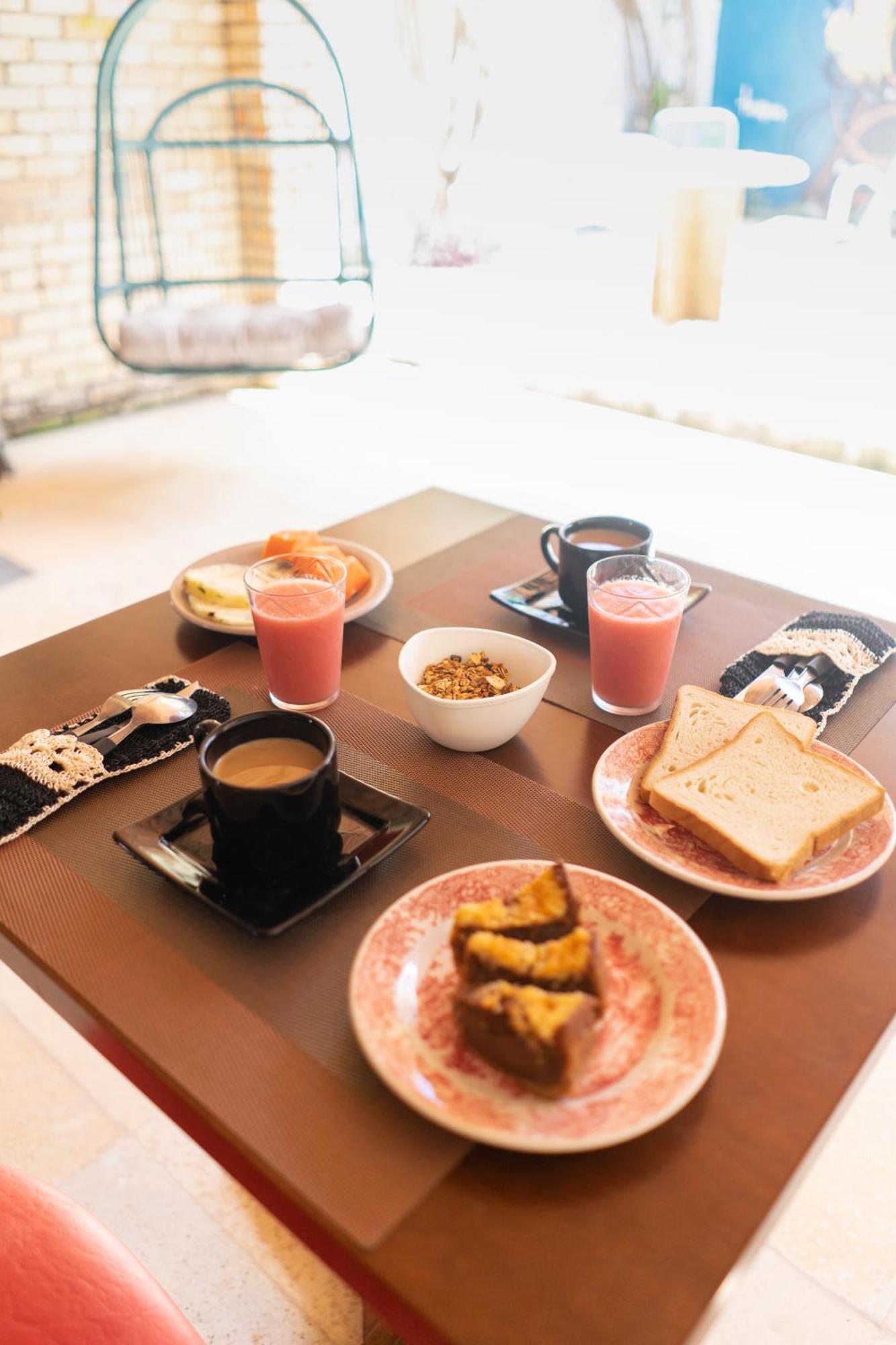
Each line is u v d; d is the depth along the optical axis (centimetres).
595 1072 56
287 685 94
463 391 412
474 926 61
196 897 69
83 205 377
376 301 456
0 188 354
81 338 392
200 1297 108
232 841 70
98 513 311
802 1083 59
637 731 86
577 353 403
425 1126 56
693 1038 57
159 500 320
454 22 406
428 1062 57
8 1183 70
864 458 329
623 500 308
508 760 88
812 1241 112
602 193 416
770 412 350
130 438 378
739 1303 106
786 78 363
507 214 438
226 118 409
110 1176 121
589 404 395
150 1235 114
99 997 64
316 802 69
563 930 61
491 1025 54
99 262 287
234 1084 59
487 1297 48
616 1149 55
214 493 324
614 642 91
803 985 65
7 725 95
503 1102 54
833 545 276
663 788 77
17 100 347
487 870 68
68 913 71
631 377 384
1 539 293
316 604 92
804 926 70
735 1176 54
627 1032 59
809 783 78
